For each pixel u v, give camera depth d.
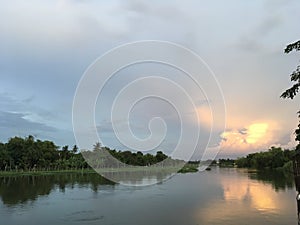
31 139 77.75
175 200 29.52
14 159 74.56
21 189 40.06
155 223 20.78
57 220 21.91
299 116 11.77
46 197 32.44
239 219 21.61
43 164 77.25
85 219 22.09
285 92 11.34
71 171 74.69
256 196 31.52
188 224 20.50
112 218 22.30
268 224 20.19
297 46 11.14
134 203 28.02
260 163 91.81
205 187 39.94
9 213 24.25
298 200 14.45
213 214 23.19
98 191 37.03
